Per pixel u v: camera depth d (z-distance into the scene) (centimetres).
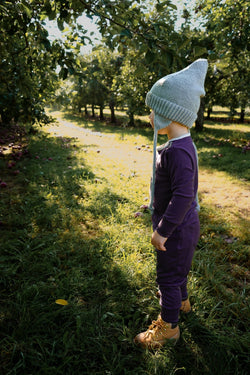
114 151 813
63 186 448
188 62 231
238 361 159
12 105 406
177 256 150
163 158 145
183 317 190
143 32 227
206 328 180
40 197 387
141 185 476
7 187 433
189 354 163
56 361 155
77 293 208
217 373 149
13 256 245
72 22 287
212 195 449
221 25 688
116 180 501
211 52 225
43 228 305
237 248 281
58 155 688
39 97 499
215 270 244
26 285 209
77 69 315
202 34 827
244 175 547
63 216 332
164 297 158
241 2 672
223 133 1283
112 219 330
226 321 191
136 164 641
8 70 365
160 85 144
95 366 154
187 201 136
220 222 342
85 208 362
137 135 1217
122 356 160
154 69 243
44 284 214
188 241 150
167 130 154
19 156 634
